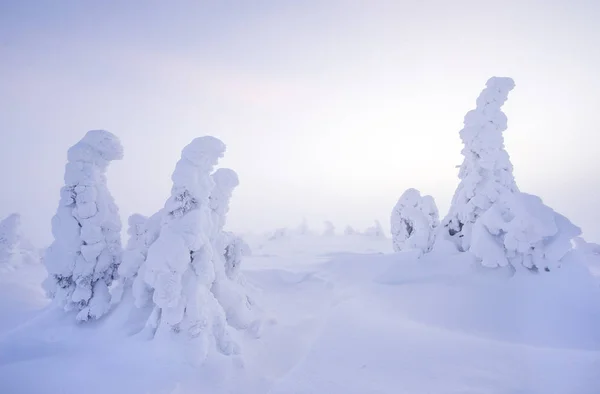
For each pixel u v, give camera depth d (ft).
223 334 30.48
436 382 22.29
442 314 35.12
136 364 27.37
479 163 47.16
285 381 24.38
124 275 35.37
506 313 33.60
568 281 36.37
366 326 32.71
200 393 25.32
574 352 24.98
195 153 31.19
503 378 21.93
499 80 45.75
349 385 23.07
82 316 33.99
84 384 25.52
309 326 39.06
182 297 28.55
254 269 65.31
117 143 36.99
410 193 76.79
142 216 38.83
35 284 53.62
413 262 48.24
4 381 26.12
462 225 50.62
